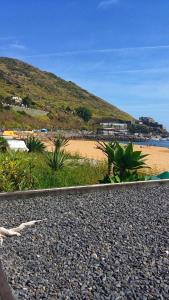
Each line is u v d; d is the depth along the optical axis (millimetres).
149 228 6871
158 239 6289
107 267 5148
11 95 192500
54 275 4891
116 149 11578
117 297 4367
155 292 4496
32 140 22766
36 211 7883
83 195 9484
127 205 8523
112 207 8320
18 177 9922
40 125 154375
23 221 7207
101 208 8219
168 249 5852
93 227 6863
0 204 8406
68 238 6246
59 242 6047
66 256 5504
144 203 8766
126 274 4953
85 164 14836
